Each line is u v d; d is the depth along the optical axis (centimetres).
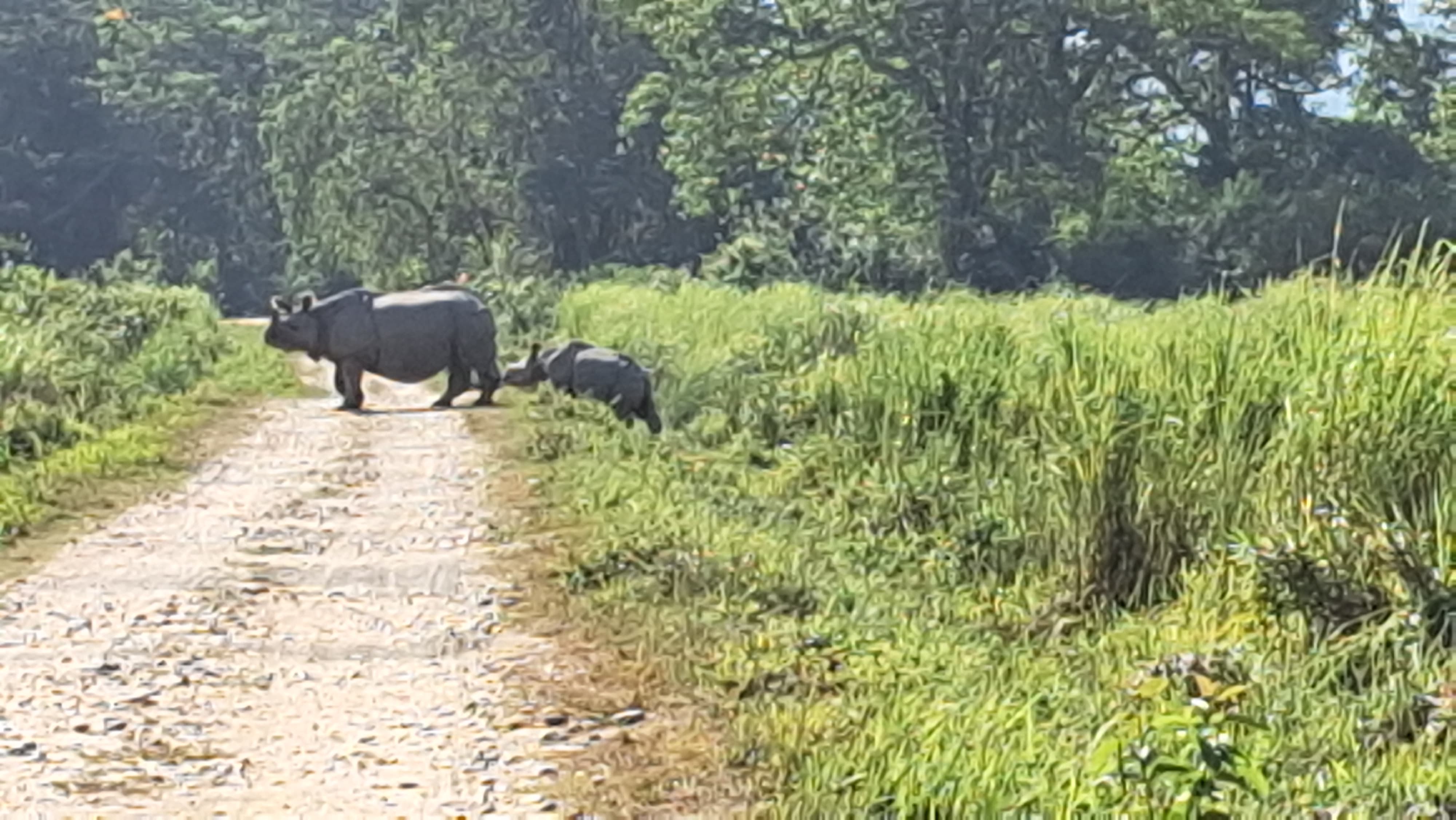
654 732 1049
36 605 1421
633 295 4103
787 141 6556
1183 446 1335
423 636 1306
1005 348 1930
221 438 2555
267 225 9888
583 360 2702
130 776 969
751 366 2562
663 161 7600
